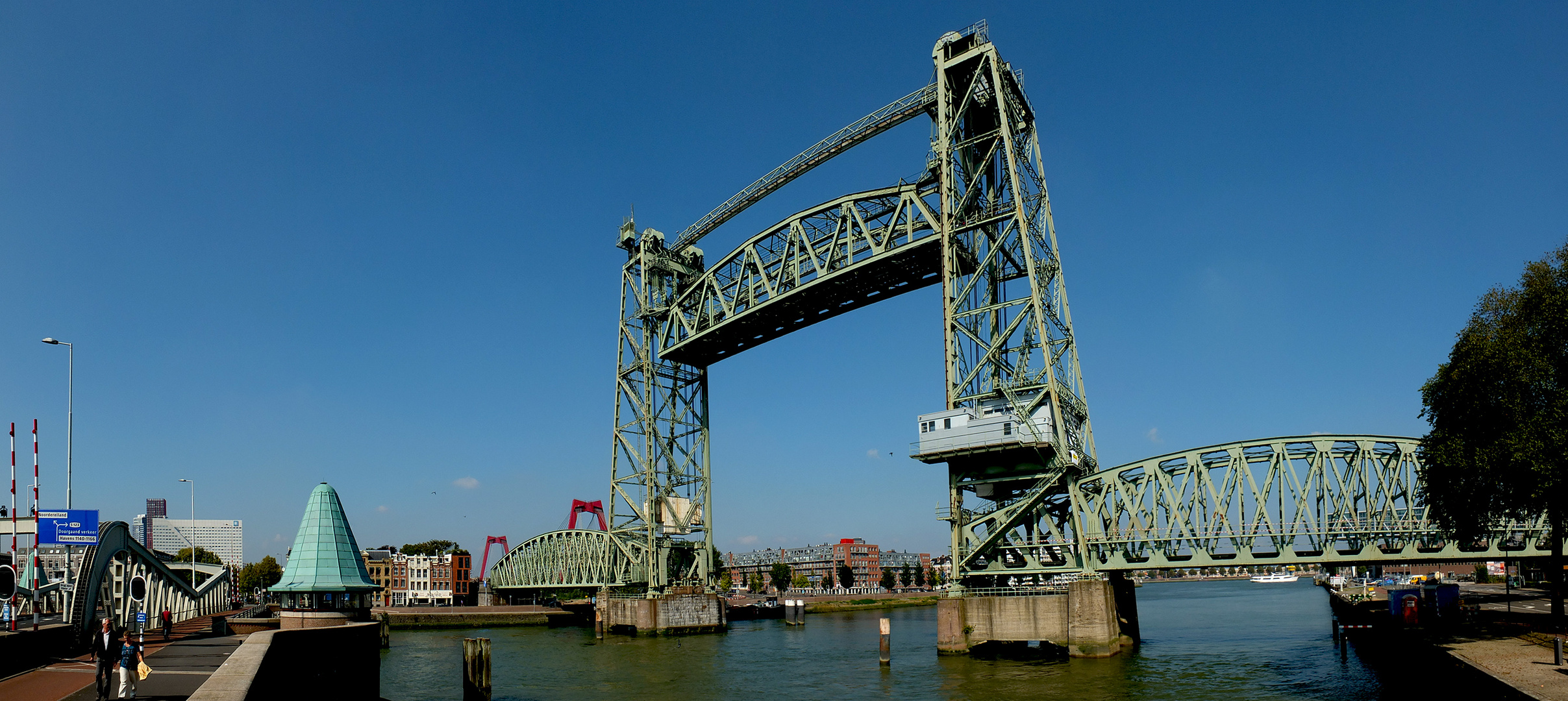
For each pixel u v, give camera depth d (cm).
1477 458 4025
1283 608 12556
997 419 6556
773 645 8531
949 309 7069
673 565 10500
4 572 6831
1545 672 3325
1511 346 4019
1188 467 6244
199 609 8338
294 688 3612
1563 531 4219
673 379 10550
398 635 10525
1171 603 15838
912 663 6450
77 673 3456
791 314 8994
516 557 15300
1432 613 5534
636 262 10531
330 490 6309
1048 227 7250
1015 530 6881
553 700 5247
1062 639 6272
